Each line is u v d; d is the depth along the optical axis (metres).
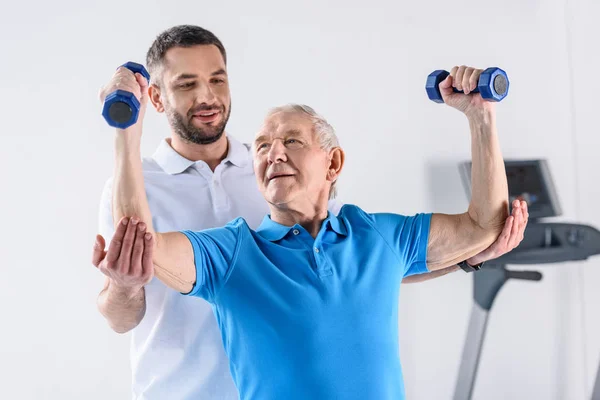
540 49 3.98
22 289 2.89
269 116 1.65
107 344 2.99
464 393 3.43
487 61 3.82
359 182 3.46
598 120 4.04
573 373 4.12
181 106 1.89
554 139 4.03
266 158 1.61
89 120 2.95
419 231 1.66
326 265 1.53
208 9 3.14
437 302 3.69
